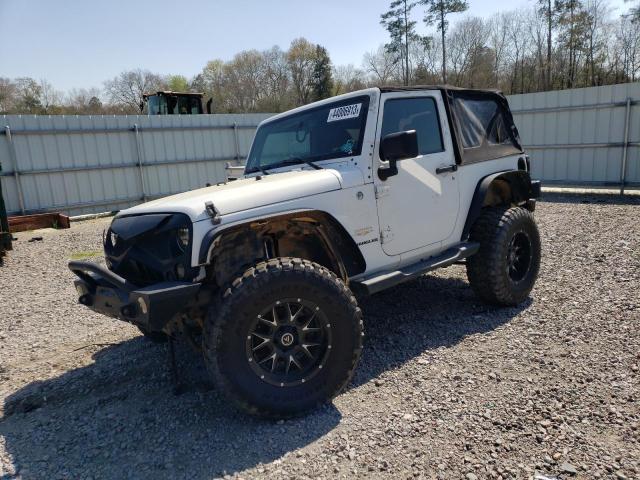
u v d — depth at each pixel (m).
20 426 2.88
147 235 2.75
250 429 2.71
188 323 2.91
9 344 4.19
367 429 2.62
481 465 2.27
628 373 3.01
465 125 4.18
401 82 38.94
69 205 12.84
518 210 4.31
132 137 13.61
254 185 3.00
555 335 3.66
